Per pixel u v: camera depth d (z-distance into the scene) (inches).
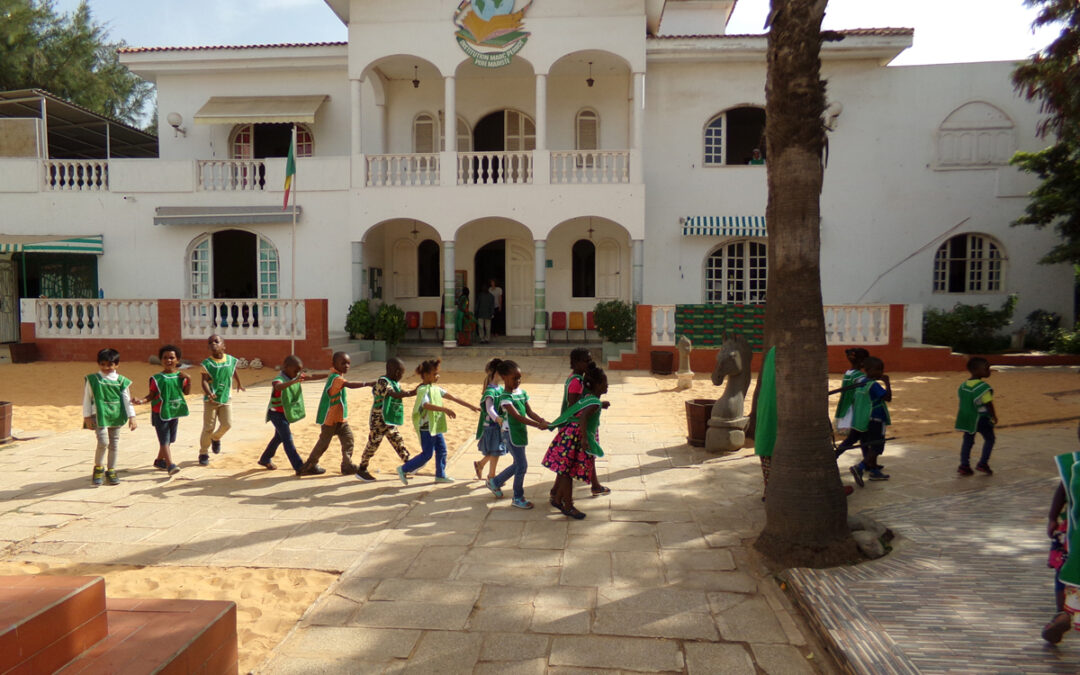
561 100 800.3
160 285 769.6
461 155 730.2
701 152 773.3
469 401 490.6
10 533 228.7
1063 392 494.0
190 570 198.8
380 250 825.5
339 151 805.2
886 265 767.1
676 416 433.7
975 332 714.8
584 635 160.1
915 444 351.3
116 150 953.5
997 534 218.1
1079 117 499.2
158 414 297.6
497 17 710.5
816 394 201.9
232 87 807.1
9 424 359.6
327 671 145.2
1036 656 142.2
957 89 751.1
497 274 845.2
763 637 159.5
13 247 689.0
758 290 779.4
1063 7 477.4
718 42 740.0
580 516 239.9
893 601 168.4
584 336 815.7
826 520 198.5
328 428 294.0
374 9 720.3
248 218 748.6
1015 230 753.0
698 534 225.0
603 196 719.7
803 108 200.5
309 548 215.2
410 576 193.3
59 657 107.3
